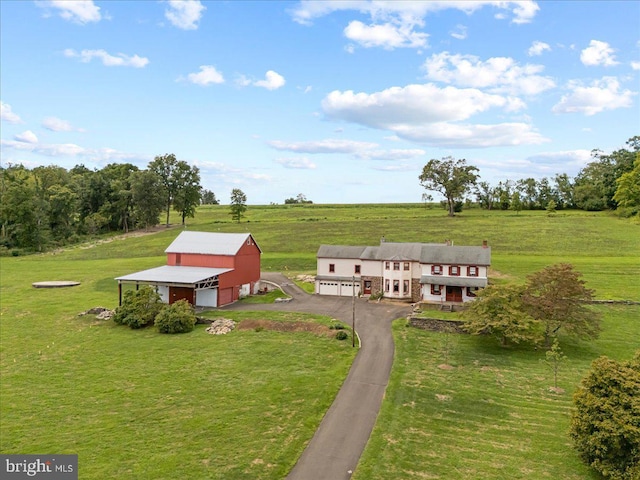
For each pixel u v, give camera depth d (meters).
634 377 21.58
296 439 24.08
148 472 21.22
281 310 49.78
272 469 21.44
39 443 24.09
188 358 36.50
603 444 20.72
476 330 37.53
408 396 28.94
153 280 50.12
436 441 23.94
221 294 53.09
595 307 45.94
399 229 101.38
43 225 110.50
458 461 22.11
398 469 21.42
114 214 127.56
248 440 24.05
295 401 28.41
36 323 47.31
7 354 38.38
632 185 101.75
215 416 26.77
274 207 175.38
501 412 27.06
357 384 30.89
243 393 29.73
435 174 122.00
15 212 102.19
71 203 115.62
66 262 85.00
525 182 138.38
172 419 26.53
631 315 43.75
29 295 59.28
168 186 124.75
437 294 51.44
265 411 27.22
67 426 25.97
